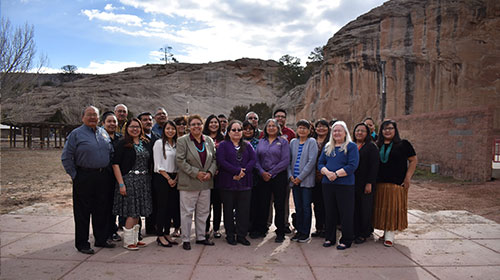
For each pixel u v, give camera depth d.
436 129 13.07
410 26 25.20
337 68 32.53
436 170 12.84
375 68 27.72
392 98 25.72
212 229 5.71
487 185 9.95
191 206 4.66
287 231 5.61
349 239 4.75
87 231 4.46
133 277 3.62
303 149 5.11
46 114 50.12
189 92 92.62
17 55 26.27
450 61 21.67
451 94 21.69
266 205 5.20
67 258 4.18
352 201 4.72
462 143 11.55
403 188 4.86
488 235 5.33
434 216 6.57
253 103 89.69
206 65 103.06
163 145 4.68
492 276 3.76
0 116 27.39
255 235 5.23
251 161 4.93
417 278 3.69
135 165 4.57
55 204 7.49
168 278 3.61
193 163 4.63
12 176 12.78
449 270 3.92
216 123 5.65
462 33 21.38
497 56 20.22
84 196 4.38
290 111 47.78
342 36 32.09
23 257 4.20
